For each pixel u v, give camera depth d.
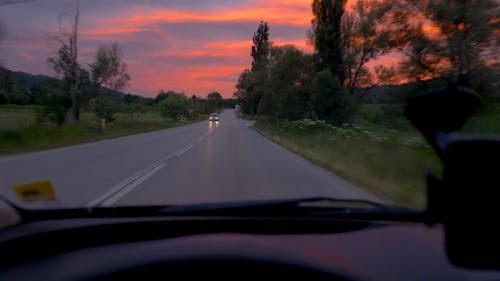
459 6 17.09
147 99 143.50
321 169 15.94
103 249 2.64
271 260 2.25
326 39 35.22
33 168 15.36
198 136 37.97
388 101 22.09
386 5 20.62
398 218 3.22
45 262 2.50
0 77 21.70
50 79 41.50
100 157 19.50
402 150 13.42
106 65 45.53
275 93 43.94
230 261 2.24
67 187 11.37
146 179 12.94
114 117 50.59
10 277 2.37
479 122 14.03
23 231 2.79
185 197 10.19
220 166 16.45
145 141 30.86
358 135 20.06
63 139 29.09
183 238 2.62
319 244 2.64
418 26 19.48
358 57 36.12
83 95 45.28
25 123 37.16
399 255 2.49
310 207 3.34
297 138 28.53
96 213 3.26
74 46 41.84
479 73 16.72
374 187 11.37
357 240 2.73
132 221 3.05
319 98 33.00
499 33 16.78
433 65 18.27
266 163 17.73
